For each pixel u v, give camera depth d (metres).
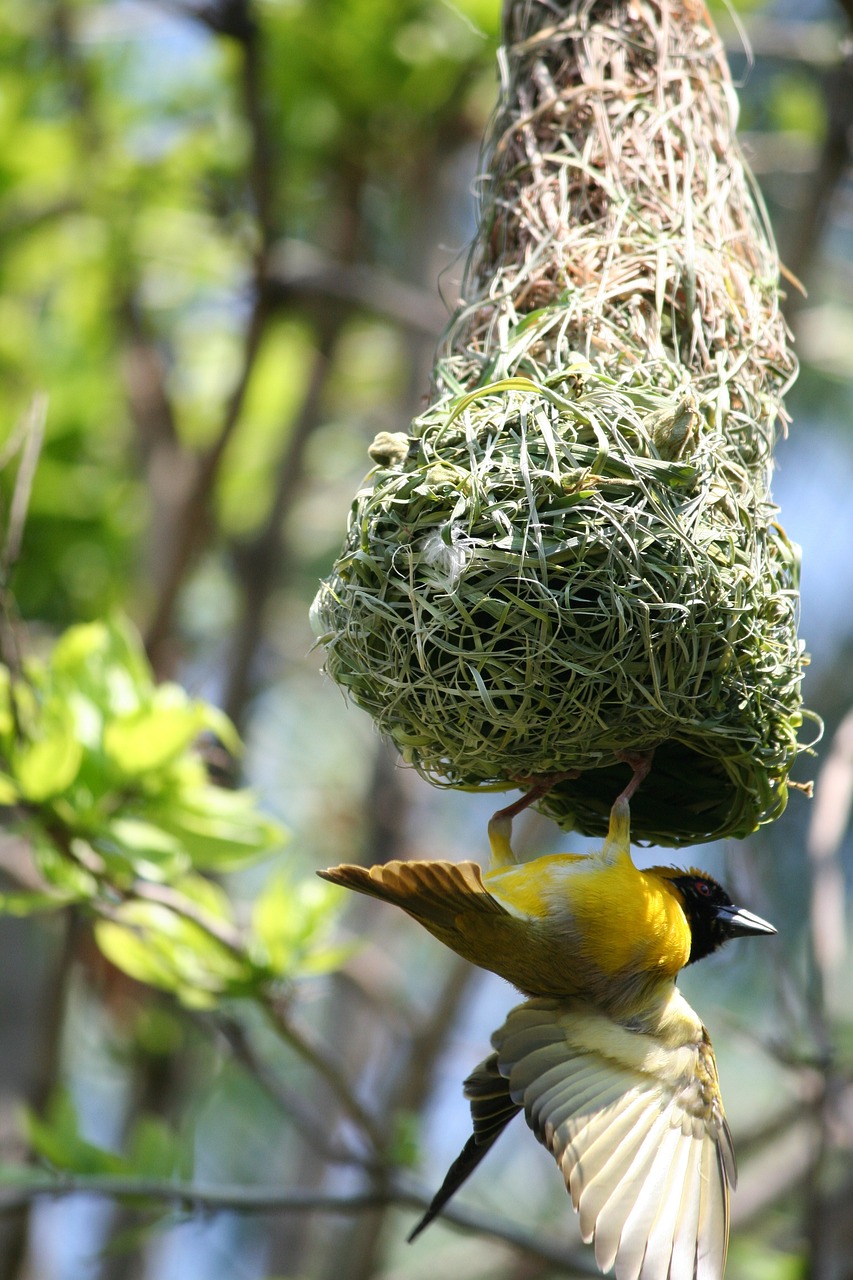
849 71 10.25
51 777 8.19
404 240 14.52
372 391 15.30
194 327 15.11
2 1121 10.95
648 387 6.38
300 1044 8.84
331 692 16.50
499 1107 6.53
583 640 5.99
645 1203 5.87
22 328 13.88
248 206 12.75
